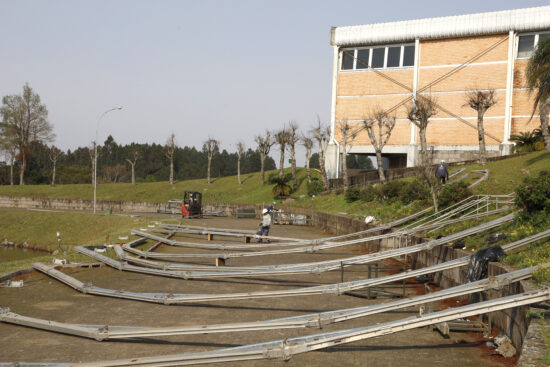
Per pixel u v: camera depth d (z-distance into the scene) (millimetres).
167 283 15641
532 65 26312
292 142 64875
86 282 15172
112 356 8297
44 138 91250
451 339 9414
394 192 33594
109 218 50062
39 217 55719
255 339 9453
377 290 14102
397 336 9617
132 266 17531
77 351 8531
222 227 38469
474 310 7457
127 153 162250
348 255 23312
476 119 51781
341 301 13148
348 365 7914
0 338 9242
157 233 31375
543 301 8047
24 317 10156
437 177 29141
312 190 55312
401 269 18891
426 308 10773
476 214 19203
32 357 8188
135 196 76812
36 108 90250
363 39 56500
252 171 158000
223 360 6926
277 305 12586
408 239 20531
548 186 14859
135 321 10703
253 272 14562
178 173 156875
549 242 12383
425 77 54250
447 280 14164
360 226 28594
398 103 55469
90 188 84062
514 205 17328
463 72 52688
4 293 13312
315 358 8273
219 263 19188
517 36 50625
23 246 50781
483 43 51938
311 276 17391
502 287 8836
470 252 14023
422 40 54219
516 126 50438
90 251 20422
